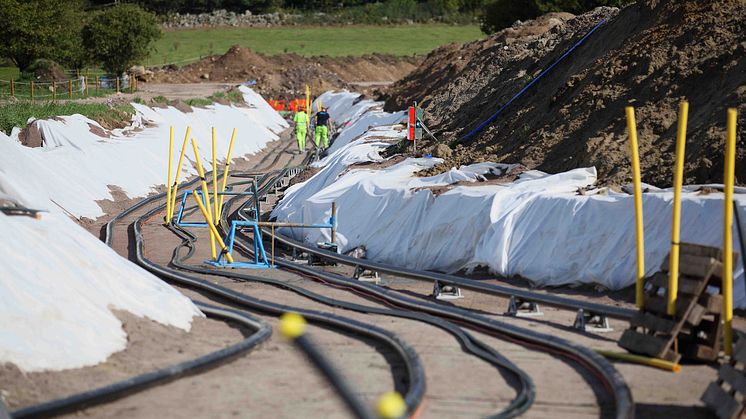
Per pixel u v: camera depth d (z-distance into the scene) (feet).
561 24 132.46
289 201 92.38
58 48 228.22
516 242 60.18
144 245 77.46
